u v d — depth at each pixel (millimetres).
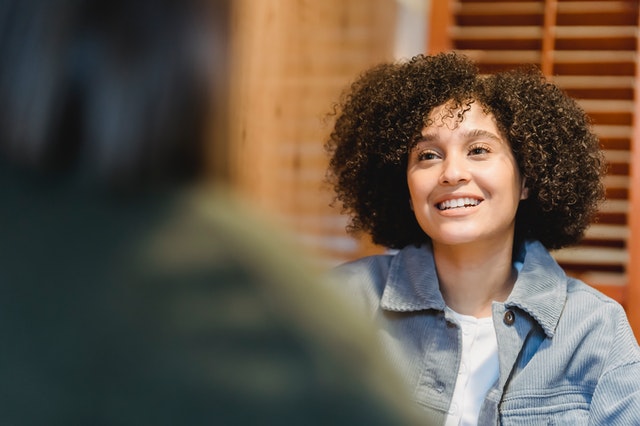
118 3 300
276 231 320
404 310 1168
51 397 286
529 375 1090
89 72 296
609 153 1696
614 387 1071
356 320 315
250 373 289
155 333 289
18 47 299
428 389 1130
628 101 1695
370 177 1332
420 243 1264
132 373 286
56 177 303
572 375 1098
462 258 1152
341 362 300
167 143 306
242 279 296
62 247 296
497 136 1151
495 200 1124
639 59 1681
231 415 285
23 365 288
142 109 299
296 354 294
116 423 283
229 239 302
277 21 1399
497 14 1720
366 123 1295
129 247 296
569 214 1278
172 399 285
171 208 302
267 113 1360
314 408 291
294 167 1519
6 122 302
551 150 1220
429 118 1172
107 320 290
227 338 290
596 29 1701
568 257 1694
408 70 1266
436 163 1155
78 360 287
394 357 1158
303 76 1561
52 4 297
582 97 1712
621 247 1688
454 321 1128
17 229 299
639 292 1663
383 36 1822
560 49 1725
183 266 295
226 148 324
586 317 1120
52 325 290
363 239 1838
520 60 1713
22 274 295
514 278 1214
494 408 1071
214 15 313
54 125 299
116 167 299
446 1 1729
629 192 1683
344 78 1686
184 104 306
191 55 306
